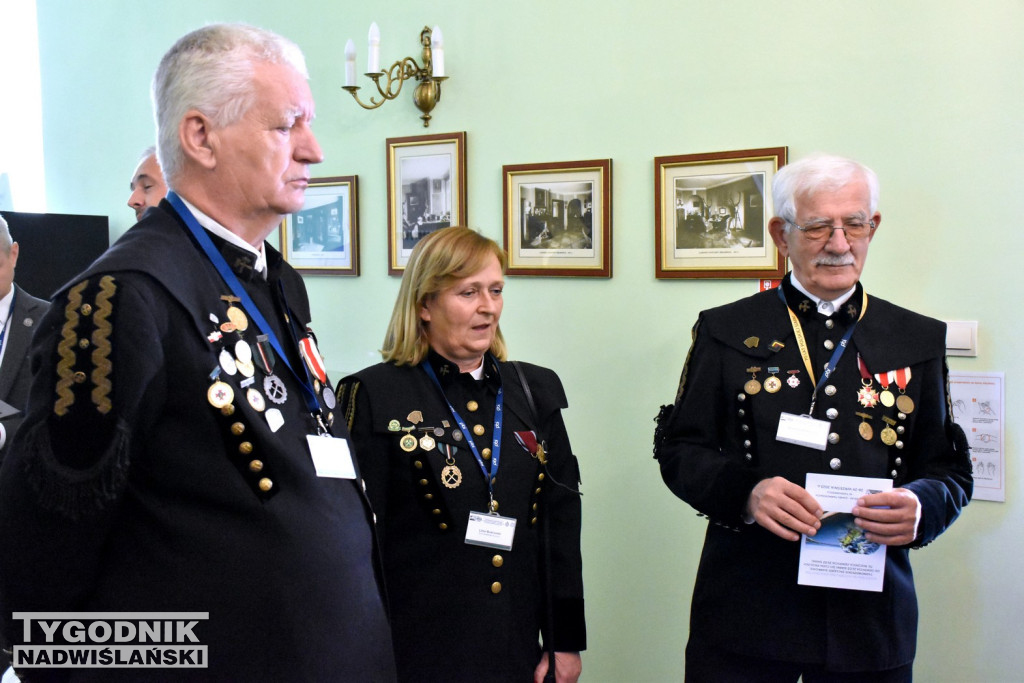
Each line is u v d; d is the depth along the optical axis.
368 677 1.16
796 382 1.64
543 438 1.72
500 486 1.60
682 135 2.39
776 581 1.61
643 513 2.51
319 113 2.98
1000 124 2.03
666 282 2.44
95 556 0.99
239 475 1.06
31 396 0.96
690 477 1.67
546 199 2.58
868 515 1.46
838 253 1.57
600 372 2.55
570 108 2.55
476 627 1.53
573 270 2.54
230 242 1.16
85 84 3.49
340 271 2.96
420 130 2.80
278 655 1.05
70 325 0.95
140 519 1.04
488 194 2.70
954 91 2.07
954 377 2.11
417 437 1.56
